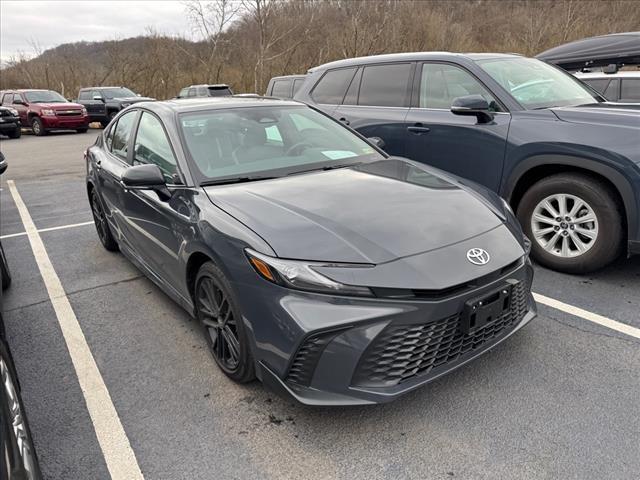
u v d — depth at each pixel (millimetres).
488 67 4637
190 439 2400
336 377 2225
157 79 28000
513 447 2246
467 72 4637
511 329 2670
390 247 2350
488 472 2119
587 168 3699
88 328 3543
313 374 2242
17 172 10727
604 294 3670
